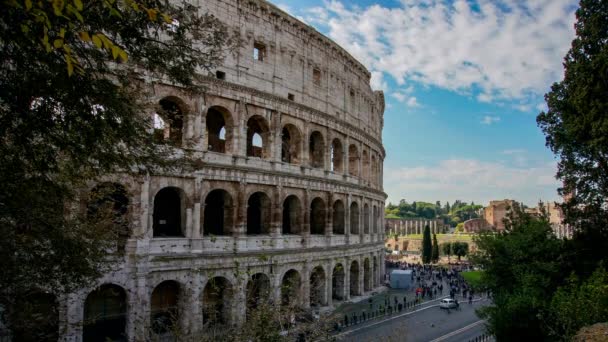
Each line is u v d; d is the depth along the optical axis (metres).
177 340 34.12
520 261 54.66
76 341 46.97
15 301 26.16
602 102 51.16
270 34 69.62
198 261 56.91
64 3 13.75
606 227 58.22
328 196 78.69
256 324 28.30
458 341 61.91
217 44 29.14
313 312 63.62
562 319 40.81
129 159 26.28
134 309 51.50
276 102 68.56
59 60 19.36
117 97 23.02
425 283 123.38
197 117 59.00
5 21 16.47
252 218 72.44
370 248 94.94
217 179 60.16
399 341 50.34
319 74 79.31
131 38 24.11
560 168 62.59
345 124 83.56
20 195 22.75
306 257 71.38
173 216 62.47
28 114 20.70
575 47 56.31
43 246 25.83
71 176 26.95
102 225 30.84
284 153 80.31
